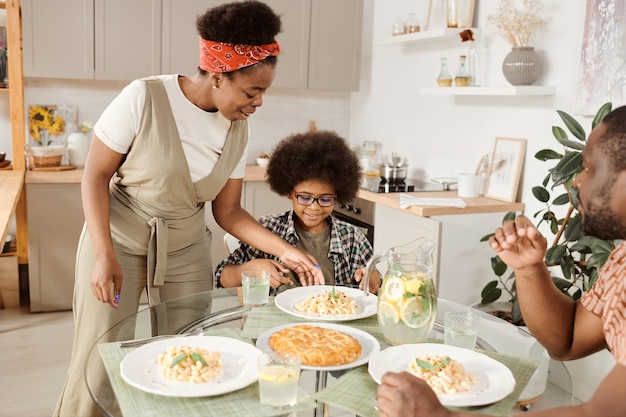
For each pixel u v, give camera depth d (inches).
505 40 134.5
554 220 115.1
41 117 165.2
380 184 152.0
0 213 106.3
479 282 130.1
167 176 77.7
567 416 37.9
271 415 43.7
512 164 133.5
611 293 48.0
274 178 85.0
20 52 149.5
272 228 86.6
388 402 40.9
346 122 200.8
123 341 57.0
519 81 126.0
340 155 82.5
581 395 105.7
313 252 86.1
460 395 46.1
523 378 50.9
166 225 81.2
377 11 181.9
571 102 121.0
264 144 191.5
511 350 58.3
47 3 150.6
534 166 130.2
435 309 57.1
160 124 76.3
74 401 72.9
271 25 70.8
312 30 175.9
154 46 160.1
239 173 85.3
